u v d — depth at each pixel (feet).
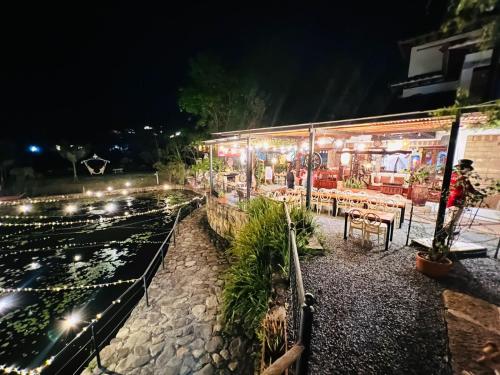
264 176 59.11
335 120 24.58
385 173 46.26
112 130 168.35
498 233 25.44
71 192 89.25
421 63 38.70
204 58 85.35
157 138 145.79
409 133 34.78
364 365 11.41
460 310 14.20
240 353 18.06
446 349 12.00
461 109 15.03
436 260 18.37
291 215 25.90
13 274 36.22
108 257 40.88
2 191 86.74
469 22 9.18
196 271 31.27
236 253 27.12
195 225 50.34
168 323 22.16
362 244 23.77
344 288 16.99
